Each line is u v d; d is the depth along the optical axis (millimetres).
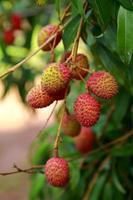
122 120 1030
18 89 1346
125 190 1038
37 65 1362
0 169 2998
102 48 741
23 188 2756
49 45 672
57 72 590
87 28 700
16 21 1313
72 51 618
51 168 621
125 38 634
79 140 944
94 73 612
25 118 3654
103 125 981
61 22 665
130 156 1023
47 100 618
